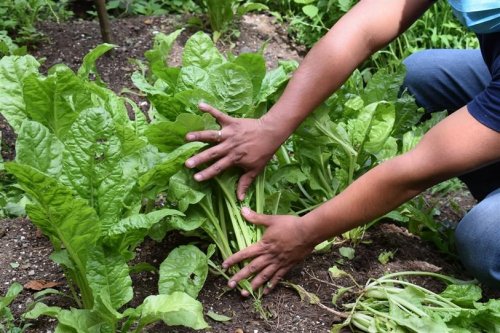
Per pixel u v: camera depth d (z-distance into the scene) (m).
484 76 2.23
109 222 1.67
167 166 1.71
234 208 1.85
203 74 1.88
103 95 1.88
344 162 2.01
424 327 1.72
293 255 1.79
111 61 2.71
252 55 1.88
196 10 3.07
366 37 1.85
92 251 1.62
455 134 1.65
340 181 2.03
